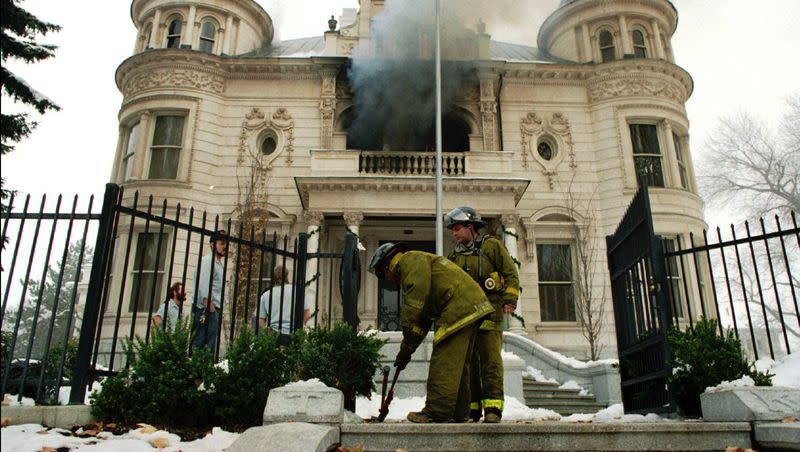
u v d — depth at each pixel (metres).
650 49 20.16
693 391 4.77
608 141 18.42
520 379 8.91
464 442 3.50
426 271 4.16
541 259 17.47
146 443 3.61
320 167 16.50
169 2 19.52
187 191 16.94
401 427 3.55
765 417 3.64
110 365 4.39
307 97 18.77
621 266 6.54
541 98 19.16
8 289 4.32
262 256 5.42
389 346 8.39
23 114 5.90
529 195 17.92
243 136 18.09
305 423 3.41
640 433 3.56
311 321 14.82
